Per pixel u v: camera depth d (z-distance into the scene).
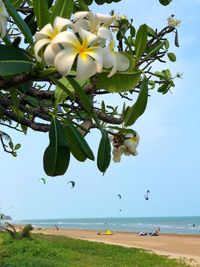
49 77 1.05
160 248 22.14
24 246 13.24
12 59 0.98
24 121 1.34
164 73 2.24
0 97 1.31
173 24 1.91
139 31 1.14
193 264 14.87
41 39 0.96
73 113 1.51
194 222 86.25
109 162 1.23
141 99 1.11
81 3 1.27
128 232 42.00
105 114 1.36
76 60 0.94
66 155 1.21
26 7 1.48
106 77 1.06
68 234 34.91
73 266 12.14
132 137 1.41
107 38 0.95
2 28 0.99
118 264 13.83
